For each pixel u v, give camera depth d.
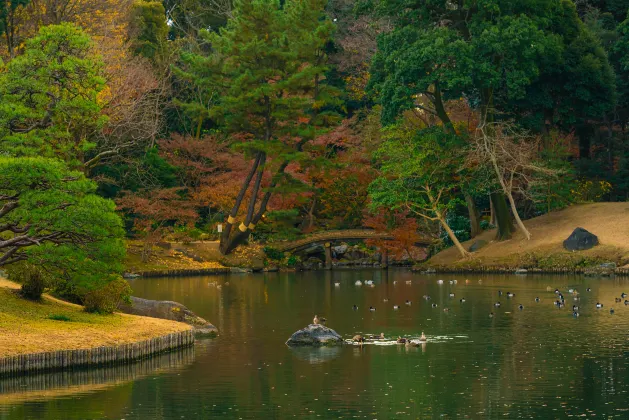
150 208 80.25
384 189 79.25
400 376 30.69
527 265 74.50
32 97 37.66
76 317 37.03
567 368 31.77
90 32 80.94
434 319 45.59
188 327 38.00
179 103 84.88
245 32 81.12
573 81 82.19
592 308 49.09
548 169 77.25
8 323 34.12
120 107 71.12
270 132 83.12
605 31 95.62
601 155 97.12
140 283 69.25
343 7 111.00
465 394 27.92
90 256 35.88
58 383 29.69
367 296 57.94
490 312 48.06
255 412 25.91
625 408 25.97
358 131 99.81
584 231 74.50
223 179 87.94
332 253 93.19
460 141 76.50
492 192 77.12
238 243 84.88
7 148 35.78
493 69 74.19
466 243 83.12
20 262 39.72
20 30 78.94
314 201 95.06
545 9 78.00
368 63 106.12
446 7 81.44
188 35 110.19
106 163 75.75
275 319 46.31
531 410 25.86
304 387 29.06
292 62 82.25
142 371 31.70
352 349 36.38
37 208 33.78
